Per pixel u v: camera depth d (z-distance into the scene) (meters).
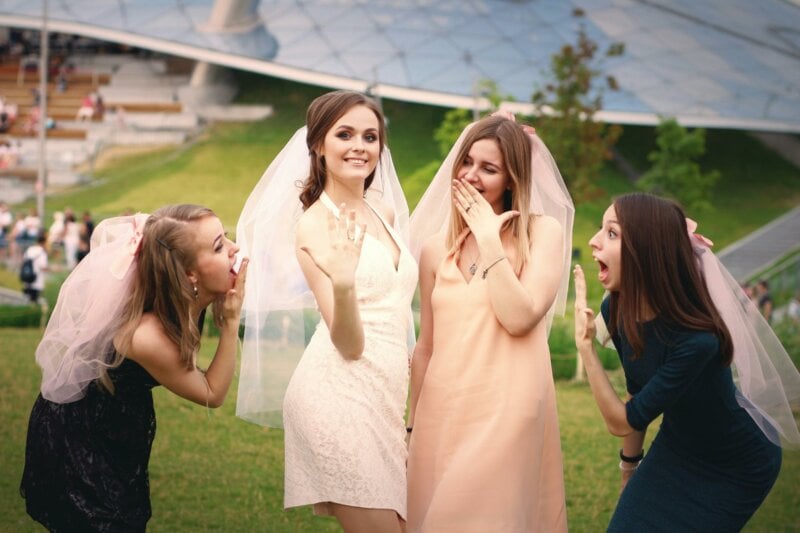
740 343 3.60
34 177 31.17
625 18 37.50
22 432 6.29
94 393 3.36
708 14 38.03
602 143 24.42
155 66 38.22
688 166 26.75
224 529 4.79
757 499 3.55
